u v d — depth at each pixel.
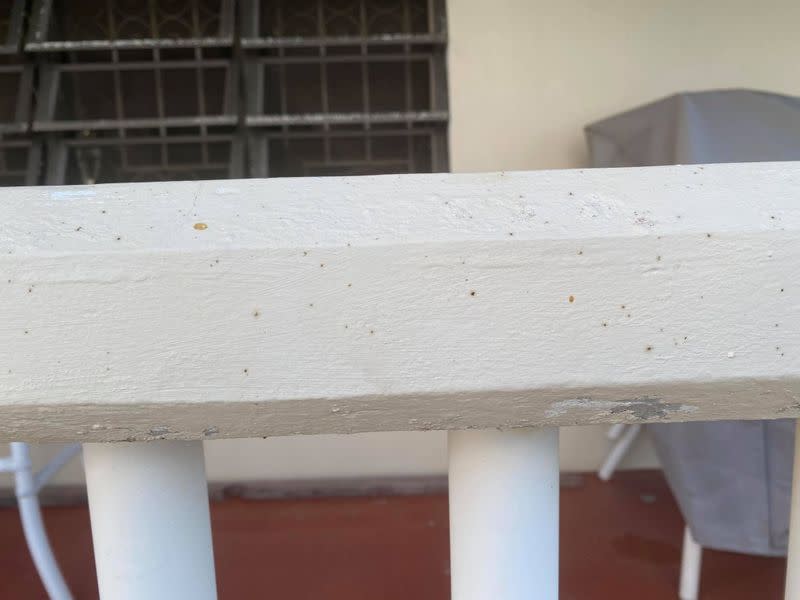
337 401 0.62
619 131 1.79
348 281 0.60
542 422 0.66
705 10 2.04
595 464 2.29
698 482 1.49
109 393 0.61
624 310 0.61
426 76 2.12
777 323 0.61
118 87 2.06
